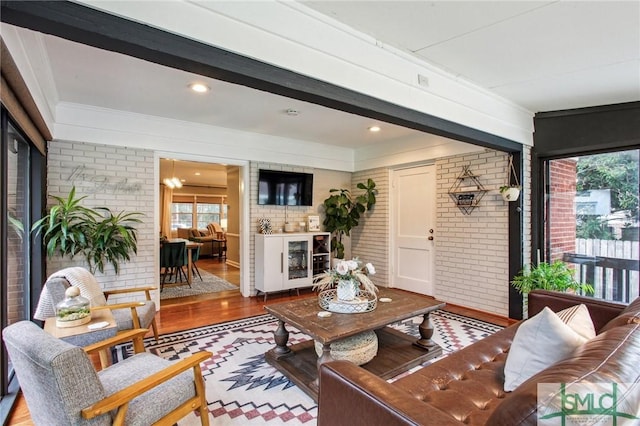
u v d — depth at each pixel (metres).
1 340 2.10
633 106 3.14
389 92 2.36
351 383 1.22
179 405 1.58
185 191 10.98
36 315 2.32
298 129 4.63
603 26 2.03
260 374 2.51
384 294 3.09
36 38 2.07
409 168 5.25
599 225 3.44
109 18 1.35
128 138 3.86
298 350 2.80
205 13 1.58
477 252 4.18
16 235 2.70
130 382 1.62
